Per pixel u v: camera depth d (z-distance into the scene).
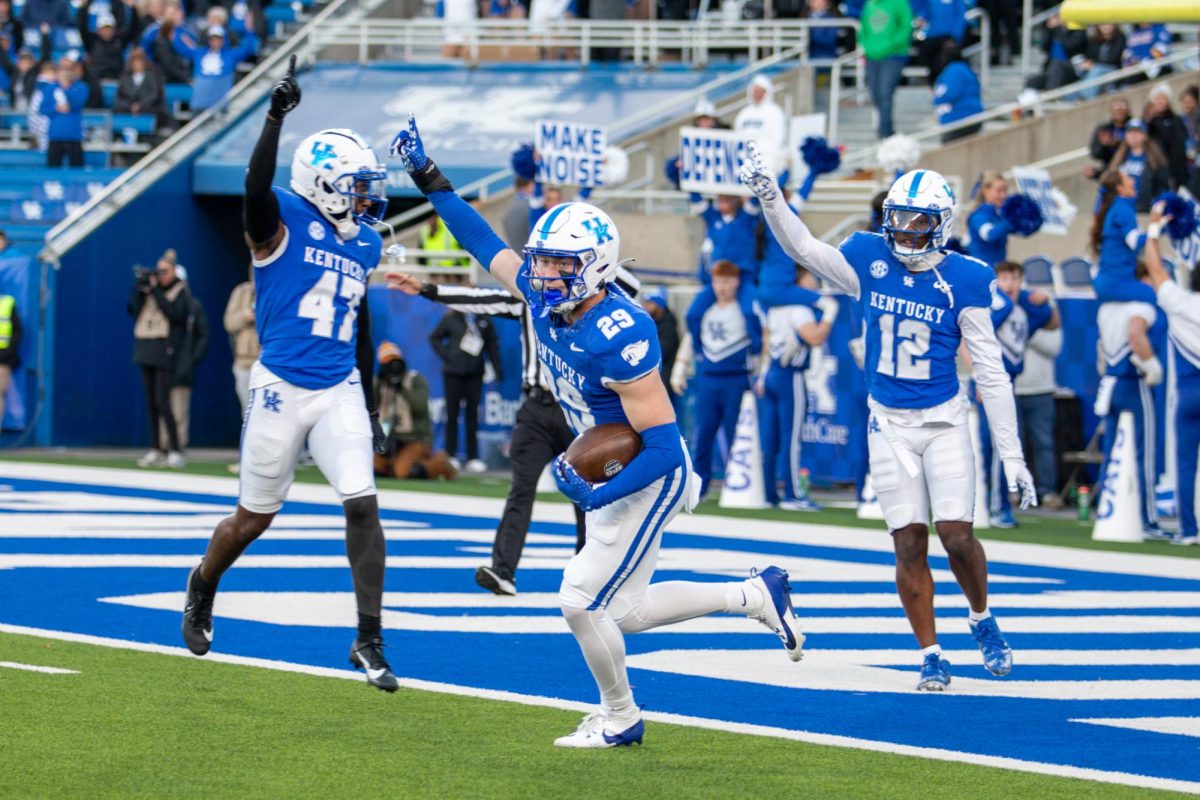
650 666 29.78
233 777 20.84
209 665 28.08
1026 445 62.88
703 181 59.28
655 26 96.31
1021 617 37.22
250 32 100.31
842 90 94.69
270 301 26.69
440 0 105.19
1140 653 32.66
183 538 45.91
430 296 35.12
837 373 69.31
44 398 80.00
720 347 58.72
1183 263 58.75
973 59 94.81
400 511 56.44
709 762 22.45
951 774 22.09
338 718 24.42
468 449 73.62
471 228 25.38
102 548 43.22
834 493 69.31
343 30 101.12
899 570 28.83
